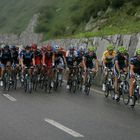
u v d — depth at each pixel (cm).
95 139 746
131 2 3045
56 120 922
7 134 766
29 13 6788
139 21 2627
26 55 1504
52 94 1438
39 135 763
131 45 1953
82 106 1170
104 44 2233
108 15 3238
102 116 1009
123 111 1114
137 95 1188
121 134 801
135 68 1226
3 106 1105
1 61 1535
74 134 780
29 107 1102
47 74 1524
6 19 7562
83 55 1569
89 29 3422
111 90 1387
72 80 1570
